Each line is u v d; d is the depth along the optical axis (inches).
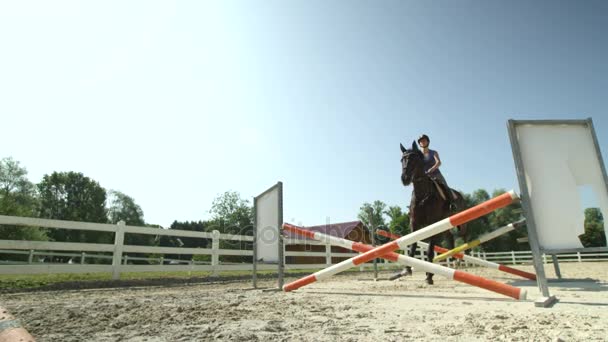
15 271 247.1
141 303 148.1
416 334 78.5
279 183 211.2
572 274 332.5
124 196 2432.3
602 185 117.0
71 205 2105.1
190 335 82.7
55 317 113.2
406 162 225.6
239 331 86.0
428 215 223.5
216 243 403.9
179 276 376.5
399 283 242.2
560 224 119.0
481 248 1378.0
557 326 80.7
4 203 1138.0
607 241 113.0
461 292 166.9
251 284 295.7
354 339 75.0
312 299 152.3
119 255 313.3
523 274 244.2
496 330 79.4
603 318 88.9
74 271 280.5
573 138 123.7
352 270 602.9
